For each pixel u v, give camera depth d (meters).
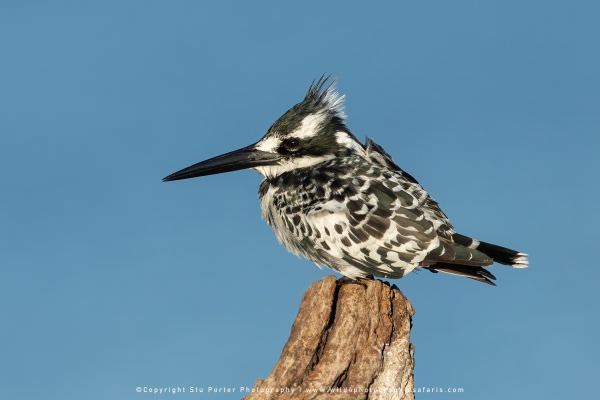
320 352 9.98
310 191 13.50
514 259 12.81
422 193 13.48
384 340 10.10
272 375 9.64
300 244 13.88
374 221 12.88
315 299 10.34
